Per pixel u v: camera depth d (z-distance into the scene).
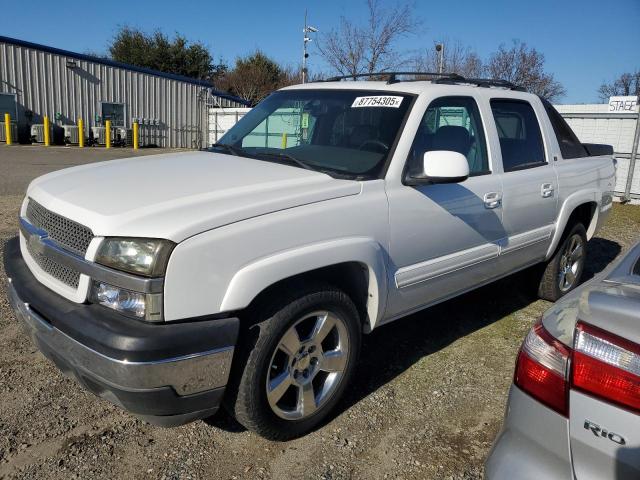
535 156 4.70
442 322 4.79
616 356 1.63
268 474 2.77
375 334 4.49
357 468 2.85
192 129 29.38
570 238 5.23
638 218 10.38
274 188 2.93
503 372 3.92
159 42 42.34
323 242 2.91
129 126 26.83
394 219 3.28
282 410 2.93
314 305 2.90
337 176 3.26
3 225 7.25
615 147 12.29
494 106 4.29
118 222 2.51
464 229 3.79
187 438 3.03
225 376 2.58
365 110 3.75
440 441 3.10
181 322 2.46
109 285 2.48
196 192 2.81
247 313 2.76
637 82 34.75
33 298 2.77
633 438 1.57
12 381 3.46
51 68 23.92
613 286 1.91
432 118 3.69
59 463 2.76
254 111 4.52
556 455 1.73
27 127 23.69
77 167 3.67
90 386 2.58
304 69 27.73
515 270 4.64
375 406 3.42
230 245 2.55
